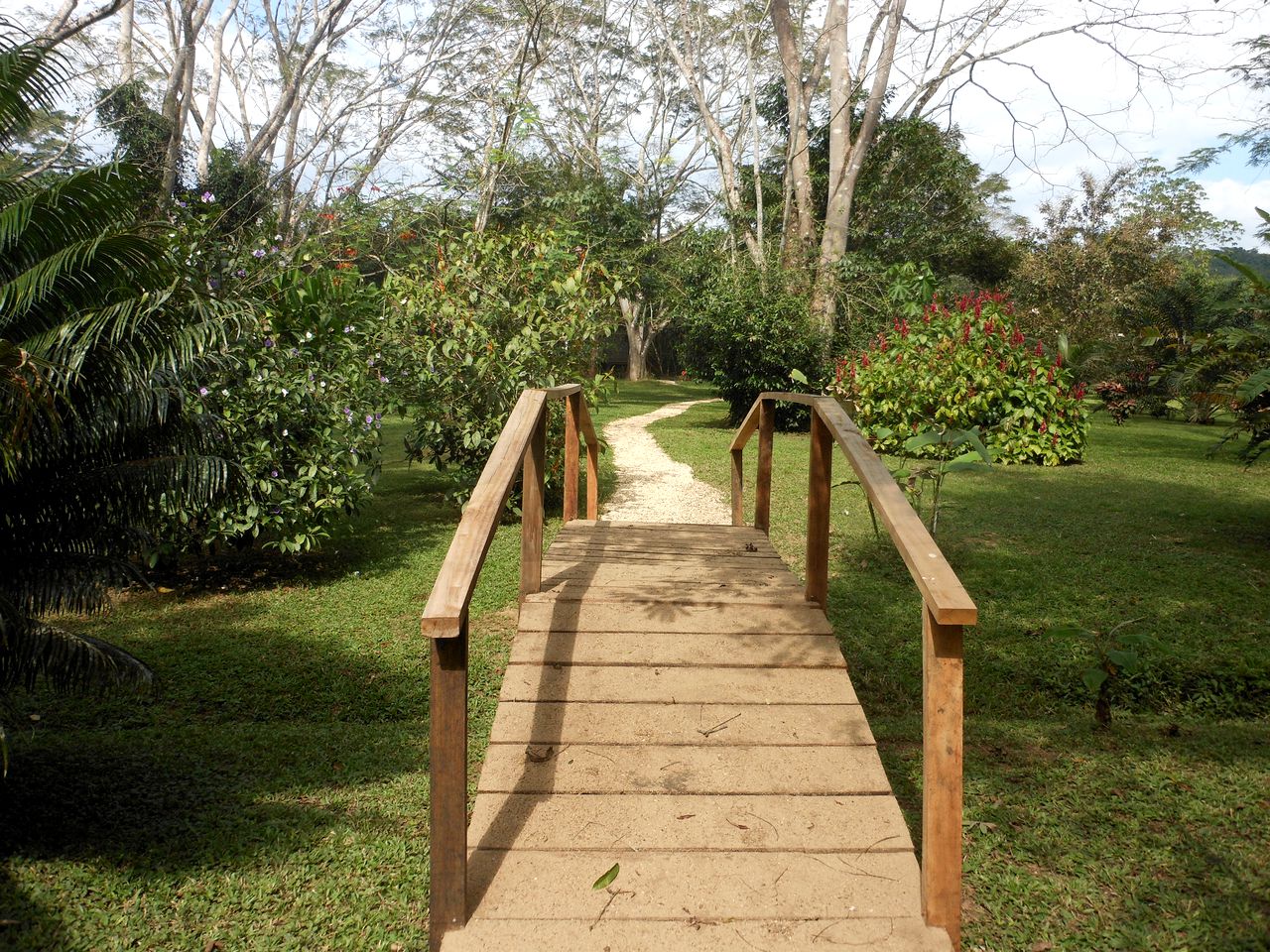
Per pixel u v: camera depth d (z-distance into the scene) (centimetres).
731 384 1862
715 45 2448
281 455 780
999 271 3272
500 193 2219
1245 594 695
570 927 258
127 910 308
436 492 1188
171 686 557
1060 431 1363
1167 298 2444
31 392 312
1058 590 709
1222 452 1496
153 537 439
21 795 394
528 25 1691
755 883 275
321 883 328
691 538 604
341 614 699
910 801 394
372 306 982
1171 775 398
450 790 256
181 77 1602
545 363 967
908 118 2278
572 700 359
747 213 2242
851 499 1083
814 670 384
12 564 376
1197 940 278
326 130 1820
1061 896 308
